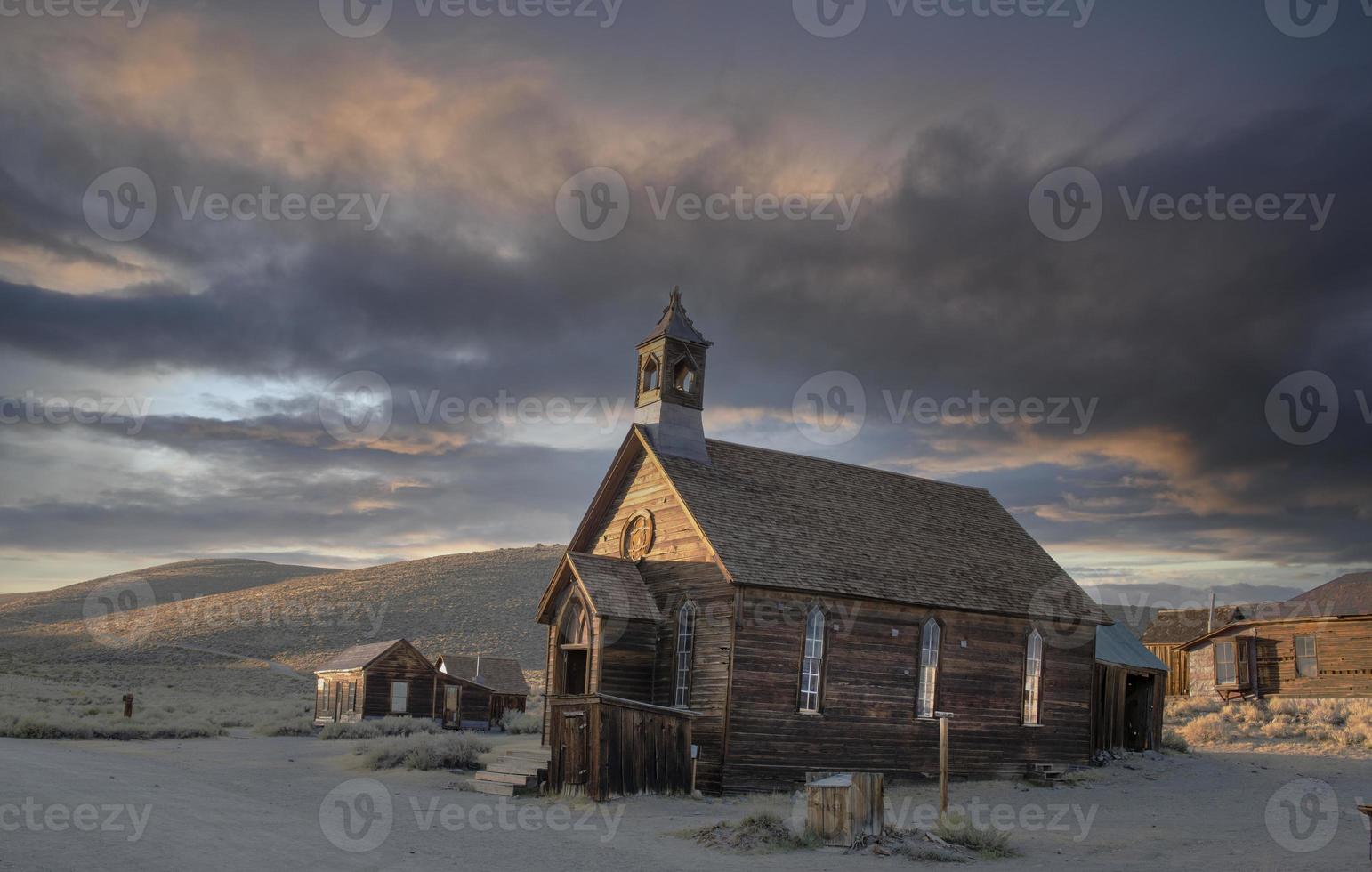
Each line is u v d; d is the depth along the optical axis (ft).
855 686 96.94
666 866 52.49
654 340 109.40
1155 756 120.16
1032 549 124.16
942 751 68.03
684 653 96.58
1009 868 55.21
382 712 183.62
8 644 382.83
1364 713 142.31
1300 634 168.86
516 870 49.49
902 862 55.77
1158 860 57.67
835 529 106.63
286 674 320.50
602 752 80.53
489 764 97.66
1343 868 51.62
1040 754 108.78
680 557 99.35
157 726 140.97
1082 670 114.93
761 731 90.38
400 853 52.11
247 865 44.96
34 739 120.26
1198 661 188.03
